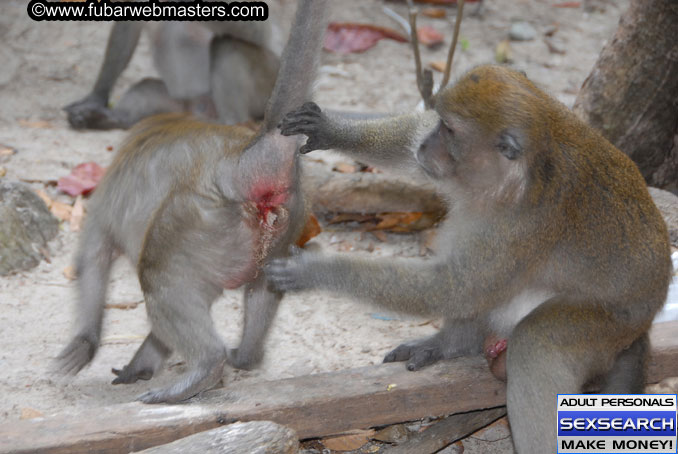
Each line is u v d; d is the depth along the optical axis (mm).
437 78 4176
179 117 2783
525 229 2566
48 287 3023
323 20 2602
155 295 2615
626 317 2604
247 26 3594
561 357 2562
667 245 2631
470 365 2699
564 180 2564
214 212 2613
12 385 2740
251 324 2754
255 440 2471
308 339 2918
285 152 2611
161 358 2754
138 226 2674
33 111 3738
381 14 4852
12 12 4629
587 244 2586
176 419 2549
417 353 2723
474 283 2578
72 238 3176
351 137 2699
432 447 2648
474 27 4801
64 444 2490
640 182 2633
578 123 2613
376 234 3262
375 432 2723
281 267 2584
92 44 4422
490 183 2557
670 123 3246
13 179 3344
